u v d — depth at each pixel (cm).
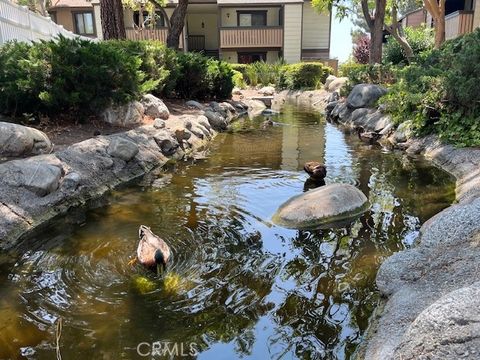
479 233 335
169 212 497
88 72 723
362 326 291
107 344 274
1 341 275
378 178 634
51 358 261
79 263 375
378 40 1566
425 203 519
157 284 342
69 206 501
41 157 539
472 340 196
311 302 319
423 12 2622
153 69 1056
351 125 1137
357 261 381
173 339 279
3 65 712
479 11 1741
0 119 703
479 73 706
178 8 1464
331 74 2298
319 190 513
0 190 454
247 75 2359
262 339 279
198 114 1066
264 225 461
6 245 404
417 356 205
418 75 932
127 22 2558
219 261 381
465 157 643
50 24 1216
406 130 862
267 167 705
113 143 645
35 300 320
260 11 2603
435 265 323
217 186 599
